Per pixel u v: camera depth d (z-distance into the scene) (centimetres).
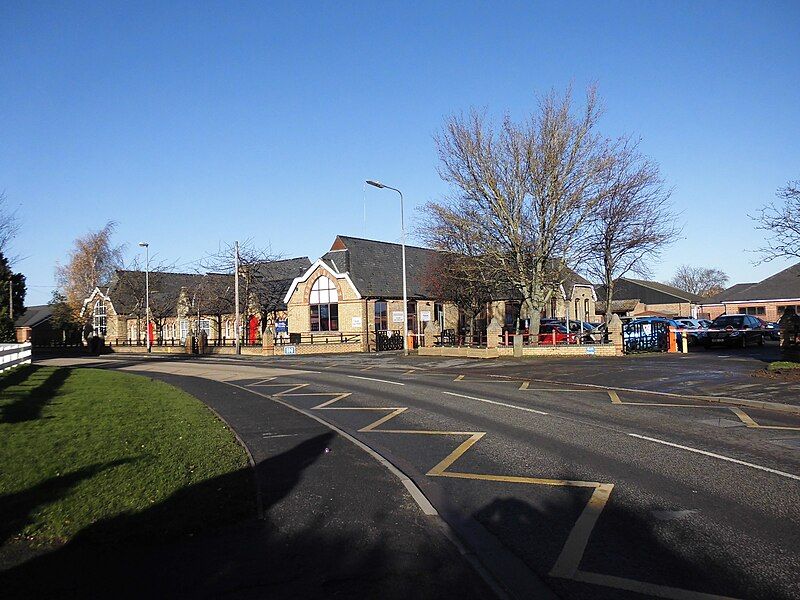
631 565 516
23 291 5875
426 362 2856
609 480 776
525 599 460
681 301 7162
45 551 557
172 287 5984
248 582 495
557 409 1350
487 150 3125
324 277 4319
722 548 546
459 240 3266
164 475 778
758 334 3609
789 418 1188
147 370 2825
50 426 1117
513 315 4931
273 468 880
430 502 709
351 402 1587
